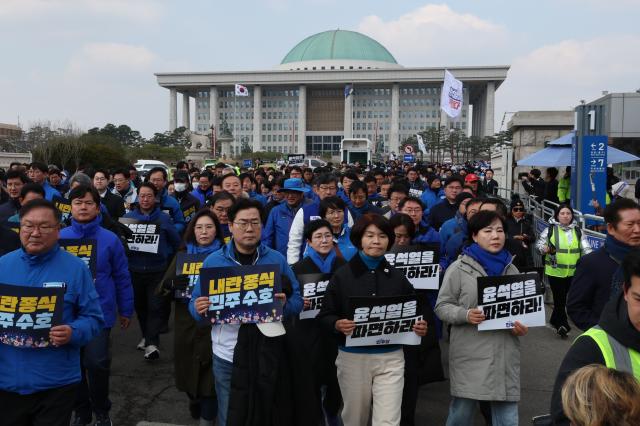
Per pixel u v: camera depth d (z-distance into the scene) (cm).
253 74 12912
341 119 13262
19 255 386
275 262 426
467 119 12862
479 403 522
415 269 600
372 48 15062
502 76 12125
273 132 13562
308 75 12706
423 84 12781
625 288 258
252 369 388
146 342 727
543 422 269
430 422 536
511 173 2305
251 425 382
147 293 726
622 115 1803
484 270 436
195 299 411
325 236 519
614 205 411
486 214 439
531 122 2230
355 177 940
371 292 421
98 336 509
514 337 429
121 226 692
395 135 12681
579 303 426
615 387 197
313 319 479
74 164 4109
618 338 258
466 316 416
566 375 261
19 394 369
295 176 1188
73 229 532
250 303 395
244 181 1155
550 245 807
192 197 1024
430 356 504
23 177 755
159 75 13250
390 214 775
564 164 1476
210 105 13425
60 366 377
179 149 6906
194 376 486
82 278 395
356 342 410
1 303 363
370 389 423
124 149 5969
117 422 534
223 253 426
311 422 411
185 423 534
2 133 11306
